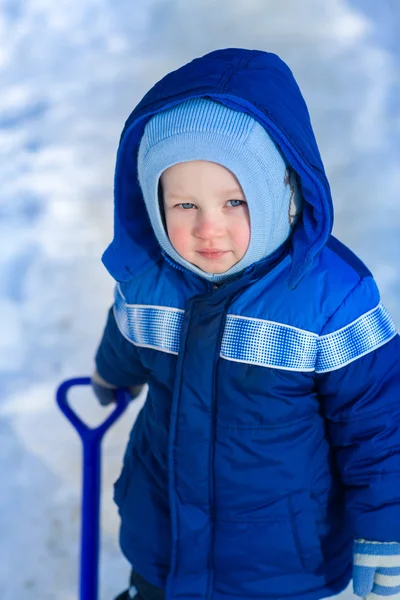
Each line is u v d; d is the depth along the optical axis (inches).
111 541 75.2
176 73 44.3
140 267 52.1
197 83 42.0
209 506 52.2
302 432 50.4
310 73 121.8
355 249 96.0
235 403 48.9
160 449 54.4
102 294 97.7
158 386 53.1
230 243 44.6
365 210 100.9
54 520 77.4
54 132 120.8
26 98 127.4
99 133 119.9
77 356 91.6
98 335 93.6
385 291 90.7
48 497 79.0
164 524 55.7
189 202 44.0
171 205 44.8
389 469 47.0
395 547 47.4
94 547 59.3
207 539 53.1
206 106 41.9
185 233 45.0
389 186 104.0
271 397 48.4
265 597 53.4
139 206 51.8
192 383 49.3
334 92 118.6
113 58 132.0
